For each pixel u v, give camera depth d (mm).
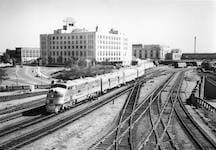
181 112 31188
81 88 35500
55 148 18938
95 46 127562
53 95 29484
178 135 21969
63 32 143625
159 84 59500
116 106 34281
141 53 199875
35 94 44594
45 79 74375
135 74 66438
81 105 35000
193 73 94938
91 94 39219
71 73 83625
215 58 185000
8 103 36594
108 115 29234
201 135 22016
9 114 29156
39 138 21000
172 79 72250
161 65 154625
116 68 99312
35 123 25625
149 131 22844
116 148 18219
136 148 18250
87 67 89938
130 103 36344
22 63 140500
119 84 53469
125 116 28719
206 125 25719
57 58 139500
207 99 53875
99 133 22500
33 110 31484
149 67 121812
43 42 144375
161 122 26234
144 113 30266
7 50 171875
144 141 19641
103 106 34219
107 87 45906
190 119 27328
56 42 139375
